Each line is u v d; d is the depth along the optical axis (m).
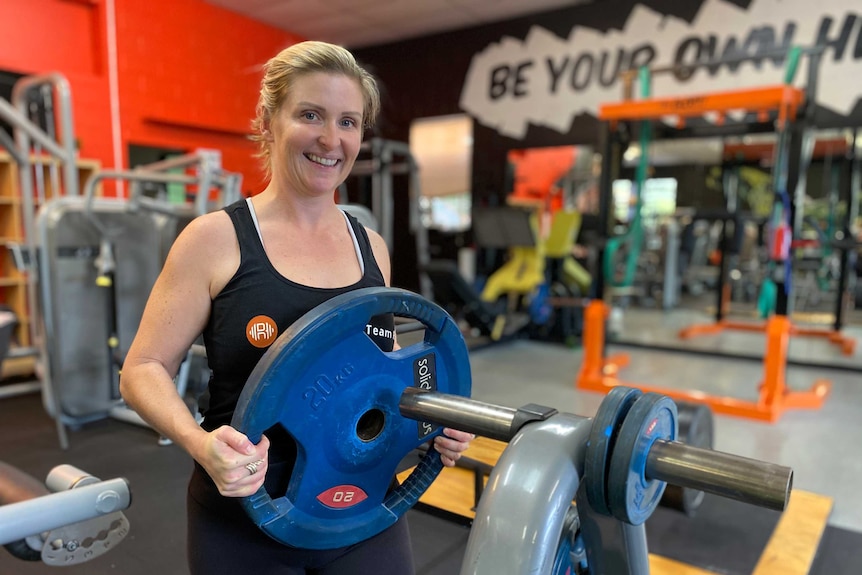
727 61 3.79
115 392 3.45
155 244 3.57
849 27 4.79
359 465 0.95
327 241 1.01
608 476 0.79
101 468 2.83
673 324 7.05
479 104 6.77
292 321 0.92
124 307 3.46
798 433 3.38
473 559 0.74
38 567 2.04
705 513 2.40
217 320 0.92
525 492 0.75
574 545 1.03
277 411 0.81
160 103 5.69
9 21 4.78
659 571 1.98
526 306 5.90
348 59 0.92
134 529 2.27
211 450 0.74
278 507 0.87
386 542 1.08
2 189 4.61
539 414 0.87
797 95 3.53
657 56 5.64
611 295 6.28
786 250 3.58
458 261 7.12
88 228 3.29
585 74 6.05
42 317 3.12
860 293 7.25
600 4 5.89
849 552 2.16
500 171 6.72
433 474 1.08
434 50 7.01
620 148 4.39
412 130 7.32
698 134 4.29
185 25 5.82
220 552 0.96
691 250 8.27
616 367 4.70
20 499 1.20
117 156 5.43
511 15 6.38
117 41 5.34
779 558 2.05
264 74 0.95
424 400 0.96
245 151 6.49
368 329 0.96
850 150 5.79
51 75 3.57
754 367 5.04
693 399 3.82
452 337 1.04
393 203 7.70
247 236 0.92
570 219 5.87
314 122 0.90
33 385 4.05
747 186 7.28
